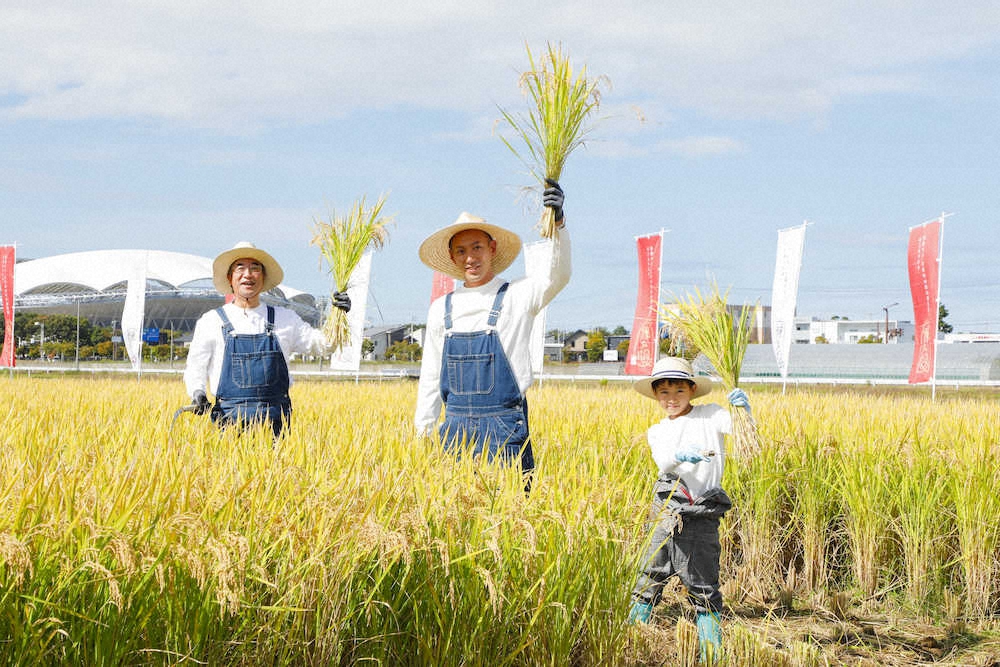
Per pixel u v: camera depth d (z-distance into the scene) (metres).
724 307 5.29
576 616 3.58
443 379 5.23
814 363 46.50
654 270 18.95
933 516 6.13
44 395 10.87
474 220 5.30
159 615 2.73
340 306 6.37
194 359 6.36
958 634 5.46
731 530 6.52
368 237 6.37
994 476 6.14
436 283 21.78
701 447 4.94
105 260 65.69
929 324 20.27
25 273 66.25
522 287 5.18
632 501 4.15
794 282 17.89
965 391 36.91
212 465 3.88
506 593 3.29
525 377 5.14
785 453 6.82
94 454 3.90
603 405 10.85
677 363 5.06
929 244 20.28
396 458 4.39
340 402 10.47
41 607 2.58
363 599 3.13
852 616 5.83
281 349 6.38
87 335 83.69
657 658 4.34
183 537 2.82
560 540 3.46
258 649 2.89
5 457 3.80
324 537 3.00
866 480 6.42
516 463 4.26
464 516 3.37
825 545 6.47
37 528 2.67
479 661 3.20
